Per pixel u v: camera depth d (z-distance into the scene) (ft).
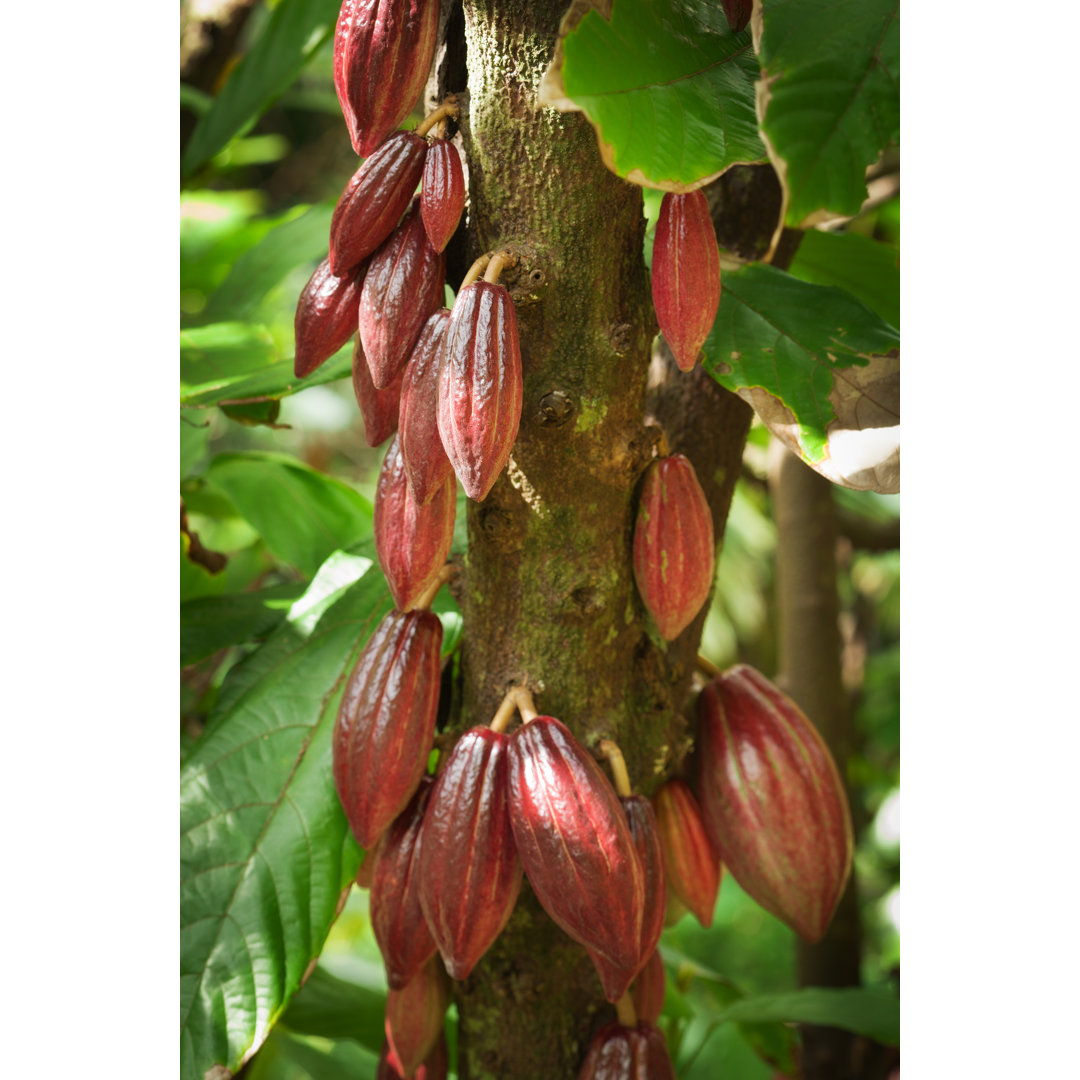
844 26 2.86
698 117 2.89
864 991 5.02
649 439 3.35
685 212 3.07
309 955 3.58
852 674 10.30
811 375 3.51
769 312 3.63
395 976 3.45
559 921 3.14
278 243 6.13
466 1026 3.71
